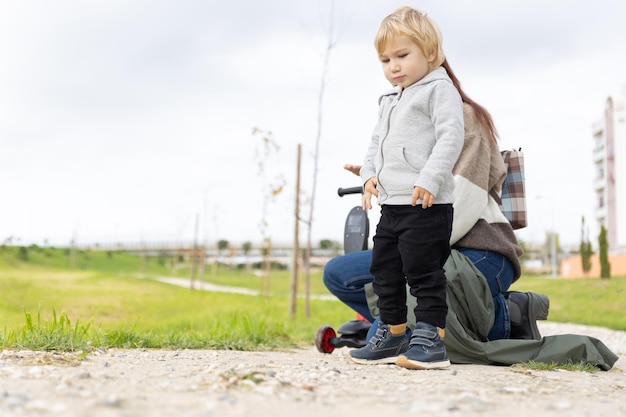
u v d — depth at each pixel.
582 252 27.16
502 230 3.18
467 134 3.09
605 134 33.81
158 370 2.24
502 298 3.12
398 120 2.73
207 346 3.77
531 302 3.14
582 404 1.85
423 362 2.53
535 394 1.99
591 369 2.81
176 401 1.62
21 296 12.91
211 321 6.94
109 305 12.32
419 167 2.63
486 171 3.08
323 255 40.31
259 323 5.16
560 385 2.25
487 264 3.04
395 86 2.92
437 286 2.61
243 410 1.55
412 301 2.95
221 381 1.97
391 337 2.80
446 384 2.11
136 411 1.47
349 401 1.75
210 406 1.57
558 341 2.93
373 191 2.85
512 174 3.36
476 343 2.91
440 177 2.52
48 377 1.92
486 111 3.15
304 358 3.21
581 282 18.22
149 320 8.96
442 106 2.64
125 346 3.45
